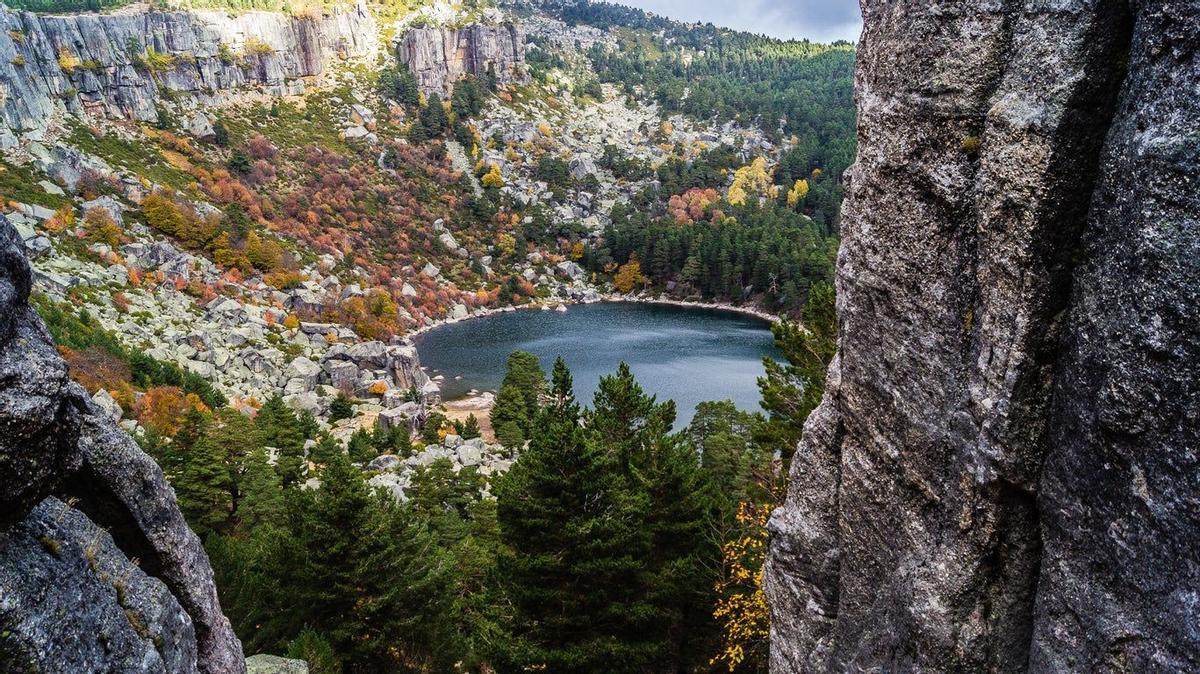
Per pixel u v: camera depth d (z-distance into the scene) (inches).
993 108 354.0
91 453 389.7
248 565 1218.0
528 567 813.9
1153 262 276.1
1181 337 266.1
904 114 414.6
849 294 496.7
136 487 411.2
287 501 1381.6
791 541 584.7
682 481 995.3
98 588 333.7
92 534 355.9
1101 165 313.7
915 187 413.4
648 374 4510.3
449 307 6973.4
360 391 4296.3
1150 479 284.7
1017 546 378.6
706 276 7662.4
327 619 1093.1
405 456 3073.3
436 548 1349.7
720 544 1012.5
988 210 362.9
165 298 4707.2
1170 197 268.1
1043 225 334.0
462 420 3939.5
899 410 447.8
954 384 400.5
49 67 6727.4
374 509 1112.2
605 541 816.9
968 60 367.2
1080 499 327.3
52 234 4633.4
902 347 440.5
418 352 5561.0
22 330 317.4
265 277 5767.7
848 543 518.9
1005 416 360.2
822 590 553.9
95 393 2891.2
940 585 405.4
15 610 271.0
